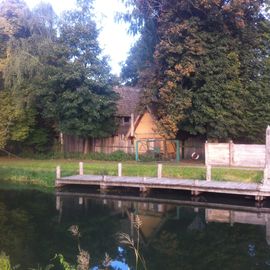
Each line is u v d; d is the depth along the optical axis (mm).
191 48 31688
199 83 33344
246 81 33688
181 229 20172
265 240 17953
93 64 36875
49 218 22625
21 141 41188
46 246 17656
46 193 29703
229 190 24453
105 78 37094
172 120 32906
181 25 32312
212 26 33281
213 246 17422
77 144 42219
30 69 36688
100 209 24672
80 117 37188
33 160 40438
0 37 38719
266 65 33688
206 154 30750
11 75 36625
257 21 35031
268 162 25766
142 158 36781
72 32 37031
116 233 19641
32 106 38656
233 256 15945
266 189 23531
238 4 31453
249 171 27531
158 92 34812
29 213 23797
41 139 41438
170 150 38906
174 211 23797
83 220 22188
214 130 33156
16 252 16797
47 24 39438
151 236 19156
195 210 23891
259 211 23156
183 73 31922
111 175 31641
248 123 33188
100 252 16828
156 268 14812
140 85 37125
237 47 33250
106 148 41344
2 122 38000
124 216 23031
